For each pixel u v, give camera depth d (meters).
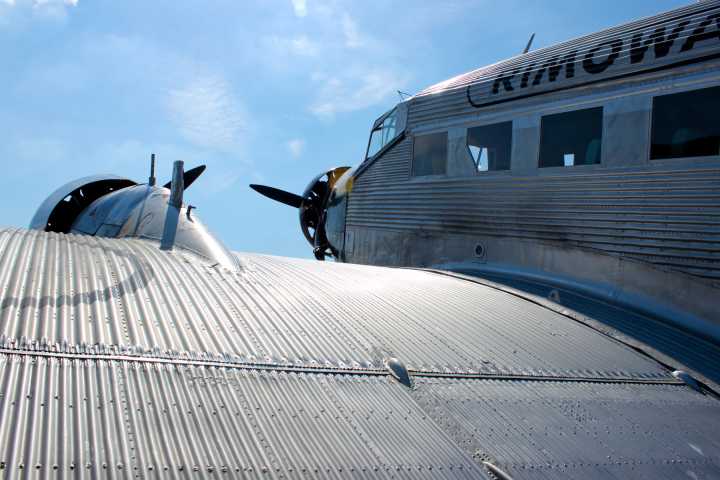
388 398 4.86
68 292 5.22
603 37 10.83
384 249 14.05
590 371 6.29
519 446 4.60
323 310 6.39
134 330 4.86
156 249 7.24
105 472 3.28
